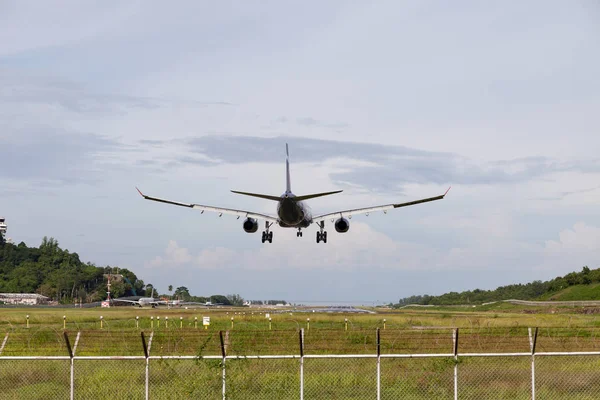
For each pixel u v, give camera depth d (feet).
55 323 352.69
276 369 139.74
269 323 309.83
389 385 129.08
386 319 351.87
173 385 126.52
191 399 116.37
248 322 340.80
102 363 148.97
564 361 157.17
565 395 125.80
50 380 135.74
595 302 636.07
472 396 123.54
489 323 312.09
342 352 145.48
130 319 382.22
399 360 146.72
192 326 318.45
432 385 126.93
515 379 137.69
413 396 122.83
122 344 158.51
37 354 151.43
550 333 184.24
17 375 138.72
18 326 311.68
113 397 120.67
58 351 153.48
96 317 410.93
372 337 151.84
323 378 132.77
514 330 189.57
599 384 134.10
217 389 122.11
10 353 152.46
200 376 127.03
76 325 324.39
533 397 113.80
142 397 118.93
